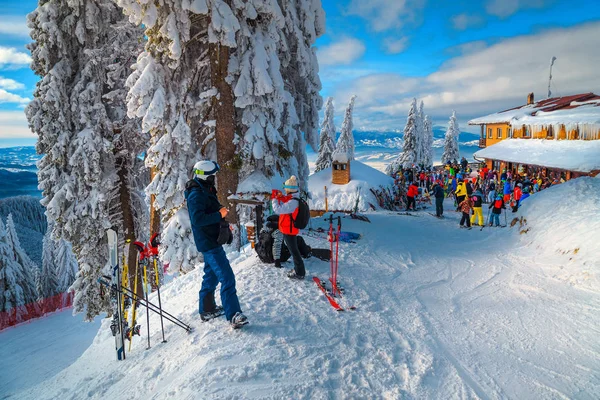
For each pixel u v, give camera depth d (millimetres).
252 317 5066
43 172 16859
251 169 13039
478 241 12156
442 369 4098
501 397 3617
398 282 7191
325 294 6039
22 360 20812
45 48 15602
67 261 34844
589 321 5273
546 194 11695
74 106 16016
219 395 3314
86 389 4320
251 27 12148
